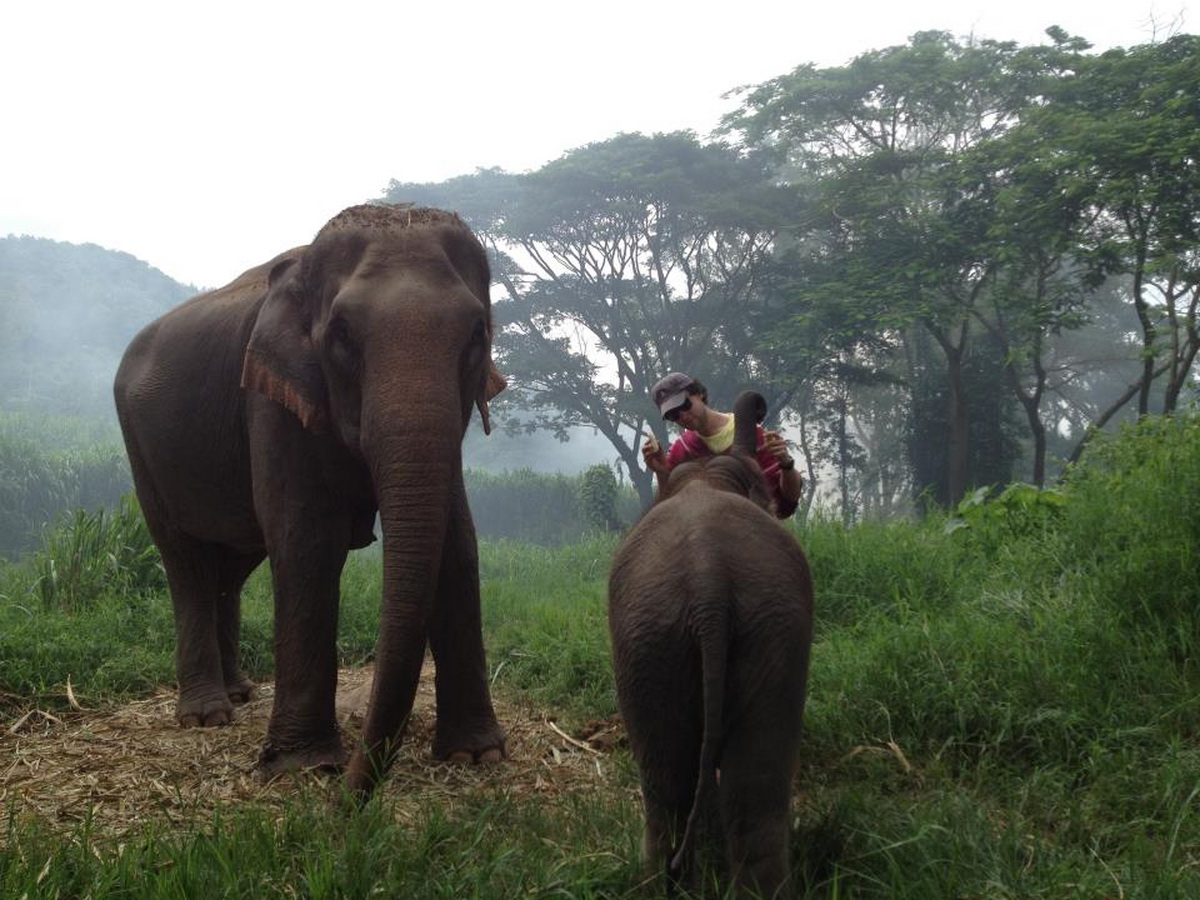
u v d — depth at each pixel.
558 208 31.22
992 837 3.72
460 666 5.07
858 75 29.20
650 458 4.28
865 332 28.45
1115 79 23.30
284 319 4.82
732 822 3.06
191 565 6.21
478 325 4.61
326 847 3.55
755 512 3.37
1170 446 7.73
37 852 3.60
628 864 3.42
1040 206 22.50
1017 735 4.74
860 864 3.54
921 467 32.56
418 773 4.89
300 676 4.86
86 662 6.60
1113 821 4.05
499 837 3.86
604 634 6.92
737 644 3.11
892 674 5.10
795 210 32.53
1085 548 6.43
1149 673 4.93
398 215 4.83
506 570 12.58
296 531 4.91
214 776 4.82
